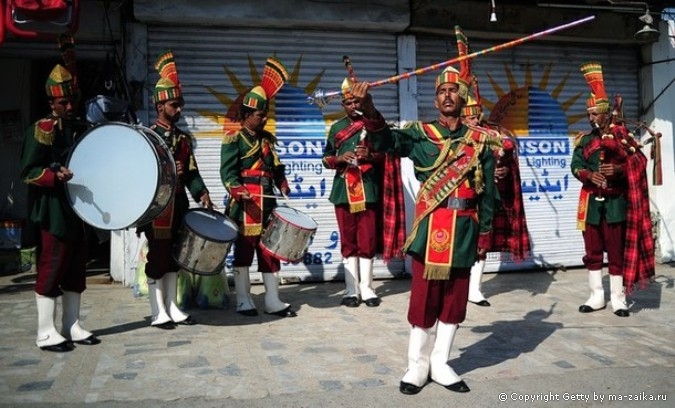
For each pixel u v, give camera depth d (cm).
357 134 598
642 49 866
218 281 590
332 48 738
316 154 735
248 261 560
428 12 742
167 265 510
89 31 670
